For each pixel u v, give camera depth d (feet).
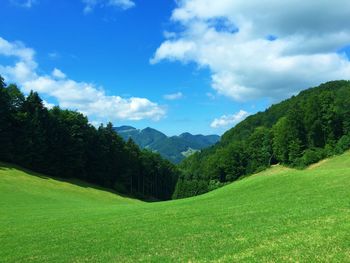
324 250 57.72
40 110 380.17
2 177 297.33
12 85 369.09
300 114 490.90
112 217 142.10
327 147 454.40
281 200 126.00
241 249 67.51
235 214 110.83
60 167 393.91
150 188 583.58
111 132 471.21
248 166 579.89
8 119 352.08
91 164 439.63
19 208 208.03
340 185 130.52
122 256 76.79
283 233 74.54
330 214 86.33
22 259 83.61
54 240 102.12
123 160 483.92
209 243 77.25
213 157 635.25
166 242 84.23
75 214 167.53
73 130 405.39
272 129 563.07
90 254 81.76
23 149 358.02
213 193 190.90
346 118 459.32
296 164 472.03
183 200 193.36
